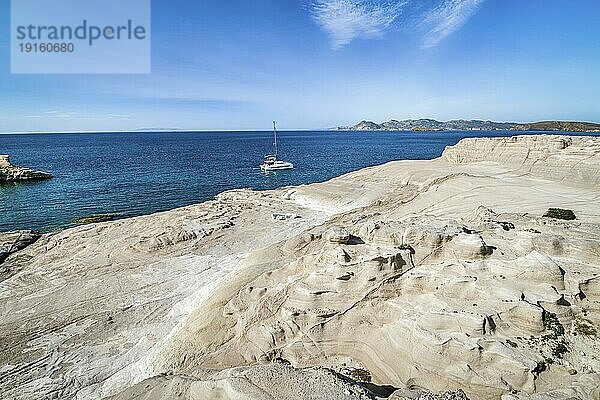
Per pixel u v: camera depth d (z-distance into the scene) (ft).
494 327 49.29
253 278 85.56
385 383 51.49
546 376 44.16
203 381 43.39
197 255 109.70
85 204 191.62
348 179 211.61
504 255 61.72
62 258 111.65
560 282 53.72
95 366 65.41
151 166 330.13
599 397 38.81
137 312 81.00
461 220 100.42
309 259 73.56
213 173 290.35
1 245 120.98
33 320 79.00
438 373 46.91
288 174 289.53
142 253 110.73
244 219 144.05
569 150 155.74
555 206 106.42
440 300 54.34
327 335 59.11
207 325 71.72
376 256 61.77
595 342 47.65
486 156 206.80
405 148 544.62
